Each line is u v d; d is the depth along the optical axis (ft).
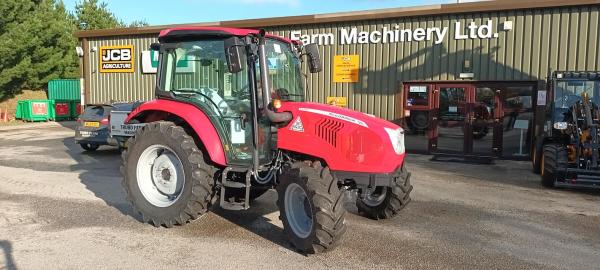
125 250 16.56
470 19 40.57
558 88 31.09
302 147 17.22
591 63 37.11
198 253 16.33
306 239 16.03
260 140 17.99
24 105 82.69
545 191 27.25
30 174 31.37
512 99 39.88
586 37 37.14
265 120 17.97
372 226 19.81
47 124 77.56
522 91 39.52
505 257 16.35
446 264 15.64
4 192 25.59
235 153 18.51
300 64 20.53
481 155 41.24
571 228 19.90
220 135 18.38
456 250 16.98
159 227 19.08
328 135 16.84
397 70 43.68
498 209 22.97
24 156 40.37
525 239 18.35
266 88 17.44
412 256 16.31
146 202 19.30
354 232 18.93
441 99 42.34
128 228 19.07
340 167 16.70
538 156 32.45
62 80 94.73
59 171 32.63
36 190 26.11
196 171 18.02
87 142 41.96
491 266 15.52
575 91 30.83
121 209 21.99
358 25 44.98
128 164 19.71
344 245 17.34
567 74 31.04
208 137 18.17
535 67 38.78
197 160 18.15
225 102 18.45
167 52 19.75
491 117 40.65
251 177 18.51
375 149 16.47
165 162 19.34
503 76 39.88
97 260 15.61
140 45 58.54
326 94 46.96
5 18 84.64
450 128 42.14
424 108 42.98
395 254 16.48
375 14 43.52
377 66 44.52
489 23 39.83
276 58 18.93
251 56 17.78
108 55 60.54
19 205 22.66
